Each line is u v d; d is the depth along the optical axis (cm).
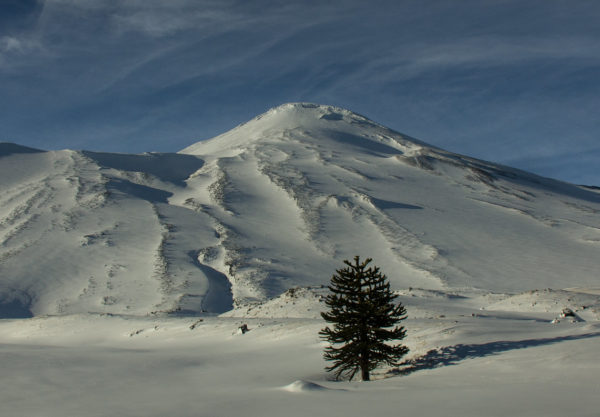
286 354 3203
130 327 4784
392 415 1447
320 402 1691
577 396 1529
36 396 2070
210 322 4544
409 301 5434
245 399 1836
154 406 1800
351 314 2611
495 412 1410
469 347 2683
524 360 2189
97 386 2288
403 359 2777
